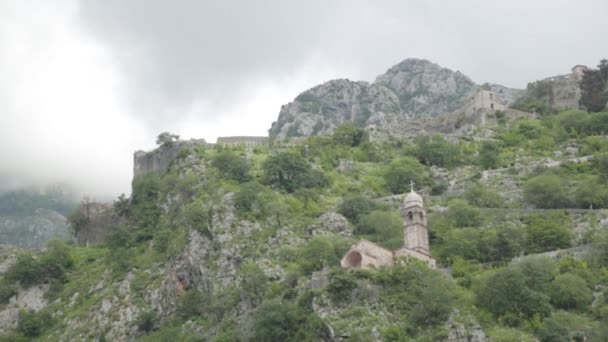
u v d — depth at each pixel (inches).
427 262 6181.1
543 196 7662.4
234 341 5782.5
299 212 7701.8
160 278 7440.9
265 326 5511.8
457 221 7253.9
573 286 5477.4
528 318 5255.9
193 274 7224.4
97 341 7101.4
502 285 5408.5
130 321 7126.0
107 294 7578.7
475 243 6628.9
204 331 6422.2
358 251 5959.6
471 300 5511.8
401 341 5108.3
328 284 5664.4
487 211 7519.7
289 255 6811.0
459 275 6151.6
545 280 5625.0
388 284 5629.9
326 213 7623.0
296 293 5935.0
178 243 7549.2
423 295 5423.2
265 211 7485.2
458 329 5206.7
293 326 5502.0
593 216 7037.4
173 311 7101.4
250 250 7022.6
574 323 5147.6
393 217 7401.6
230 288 6707.7
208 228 7426.2
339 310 5447.8
